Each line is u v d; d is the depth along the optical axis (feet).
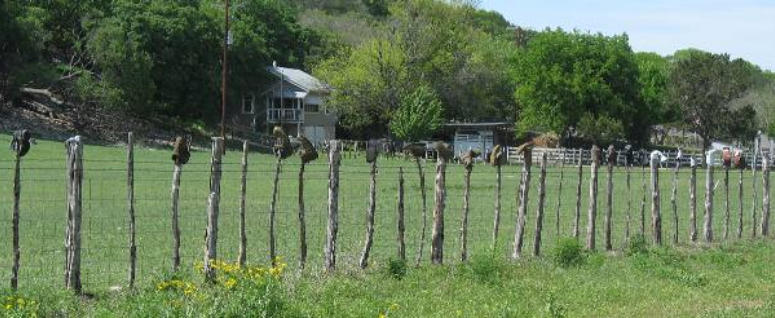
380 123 263.29
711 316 38.63
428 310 38.01
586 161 213.05
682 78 286.66
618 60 252.42
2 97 181.27
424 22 247.91
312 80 274.57
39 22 195.62
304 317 33.45
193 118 232.53
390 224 68.44
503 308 36.94
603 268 50.72
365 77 238.89
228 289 33.91
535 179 129.90
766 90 358.84
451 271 46.60
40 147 139.95
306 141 45.32
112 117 193.98
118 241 55.01
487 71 266.57
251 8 298.35
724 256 57.26
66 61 215.51
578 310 39.55
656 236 63.26
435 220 49.26
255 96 261.44
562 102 248.52
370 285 42.04
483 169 158.81
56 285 38.81
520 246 53.72
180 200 82.17
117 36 193.88
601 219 78.64
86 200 78.33
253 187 100.07
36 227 59.88
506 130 251.80
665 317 38.91
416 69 246.68
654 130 340.59
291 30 307.17
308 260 48.98
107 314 32.73
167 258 48.78
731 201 104.78
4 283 39.81
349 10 440.45
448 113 269.44
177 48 222.89
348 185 106.01
